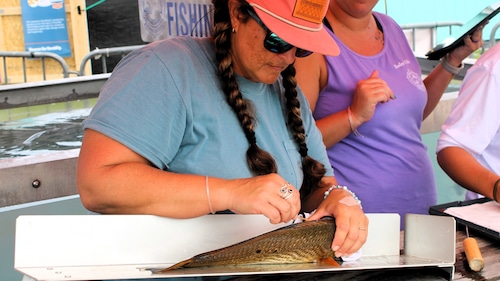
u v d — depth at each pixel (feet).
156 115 4.76
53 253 4.34
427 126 12.22
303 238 4.71
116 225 4.50
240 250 4.42
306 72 7.43
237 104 5.17
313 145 6.15
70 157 9.09
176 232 4.72
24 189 8.66
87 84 11.70
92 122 4.61
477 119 7.09
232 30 5.09
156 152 4.78
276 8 4.71
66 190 9.05
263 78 5.13
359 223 5.08
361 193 7.68
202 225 4.83
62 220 4.34
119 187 4.51
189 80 5.02
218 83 5.22
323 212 5.29
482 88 7.07
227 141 5.18
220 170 5.13
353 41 7.77
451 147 7.12
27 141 11.00
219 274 4.07
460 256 5.51
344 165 7.73
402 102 7.77
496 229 5.82
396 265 4.66
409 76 8.02
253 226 5.04
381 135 7.65
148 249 4.63
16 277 9.05
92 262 4.44
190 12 8.22
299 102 5.85
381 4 12.45
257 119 5.45
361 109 7.25
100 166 4.54
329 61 7.51
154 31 8.43
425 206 8.04
